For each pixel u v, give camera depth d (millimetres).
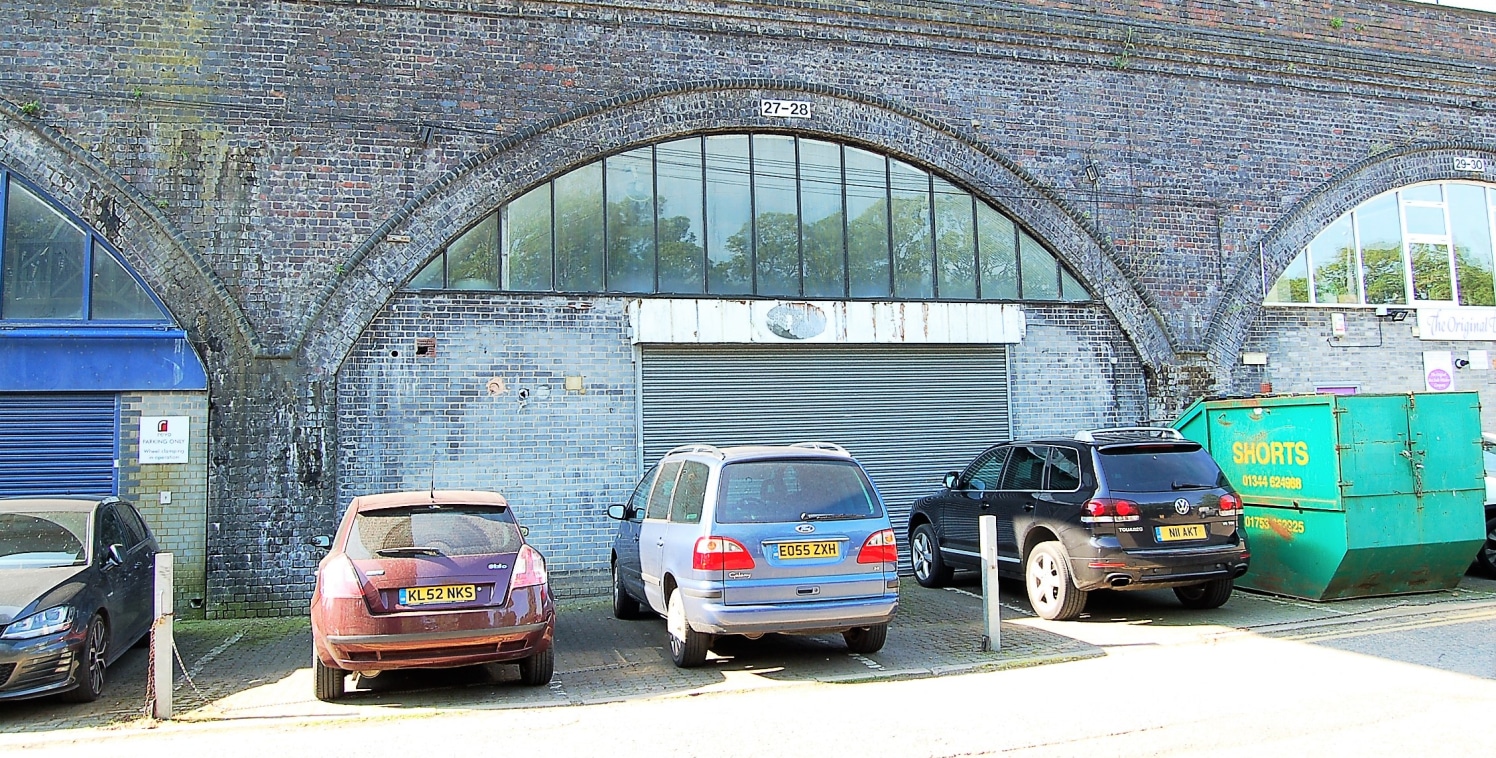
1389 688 7211
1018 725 6539
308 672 8773
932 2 14391
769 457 8492
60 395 11586
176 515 11672
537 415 12703
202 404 11828
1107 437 10578
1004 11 14664
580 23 13156
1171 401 14922
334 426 12023
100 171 11648
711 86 13508
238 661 9320
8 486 11383
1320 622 9867
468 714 7203
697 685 7961
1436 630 9336
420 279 12555
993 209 14734
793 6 13875
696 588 8070
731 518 8133
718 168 13711
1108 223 14953
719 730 6625
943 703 7215
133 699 7898
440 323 12500
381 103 12453
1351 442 10773
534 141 12875
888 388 14062
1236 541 10062
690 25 13516
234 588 11578
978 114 14547
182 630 10906
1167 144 15305
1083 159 14922
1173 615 10508
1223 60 15625
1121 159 15078
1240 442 11977
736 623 7902
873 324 13805
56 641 7367
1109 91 15125
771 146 13930
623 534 10758
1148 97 15289
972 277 14547
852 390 13922
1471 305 16828
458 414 12453
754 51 13766
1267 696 7109
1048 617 10359
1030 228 14695
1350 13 16484
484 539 7852
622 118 13195
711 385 13398
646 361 13180
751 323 13375
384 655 7305
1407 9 16797
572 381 12859
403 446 12242
